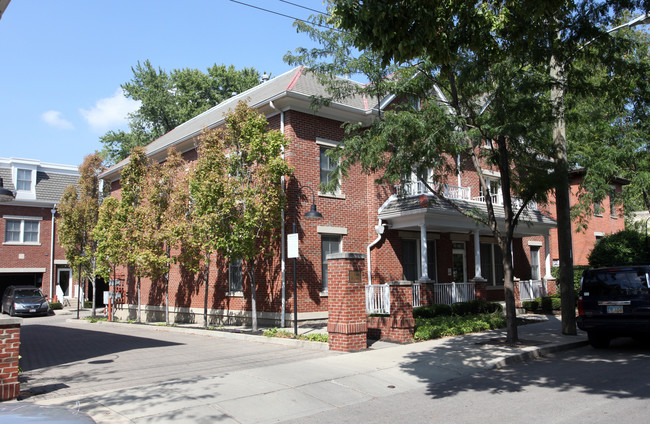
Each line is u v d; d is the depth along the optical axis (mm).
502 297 22469
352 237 17422
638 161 19078
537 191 11383
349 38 11859
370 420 6246
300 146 16328
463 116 11625
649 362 9422
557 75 12312
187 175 16859
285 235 15734
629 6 10484
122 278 25828
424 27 7207
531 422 5871
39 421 3453
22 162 32062
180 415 6418
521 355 10016
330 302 11180
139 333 16766
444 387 7867
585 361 9758
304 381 8141
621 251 20312
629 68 11656
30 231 31828
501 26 9828
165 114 39531
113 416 6344
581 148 18922
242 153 15156
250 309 16828
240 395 7316
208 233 14875
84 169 24719
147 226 17938
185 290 20406
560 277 13141
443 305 16359
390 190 18484
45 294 30594
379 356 10086
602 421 5793
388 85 12289
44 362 10781
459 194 20062
